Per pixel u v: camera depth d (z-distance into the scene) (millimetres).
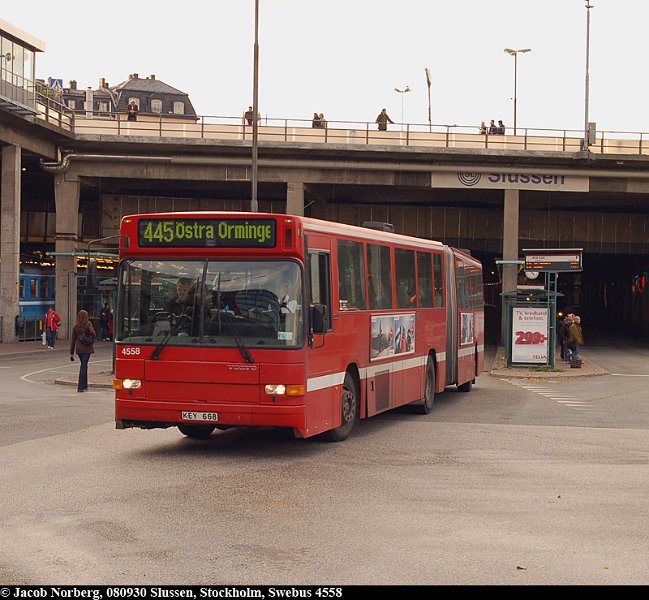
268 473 12000
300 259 13367
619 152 54969
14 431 15961
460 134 54125
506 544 8344
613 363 40938
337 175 55062
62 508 9734
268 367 13211
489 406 21500
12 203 50438
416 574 7324
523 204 61438
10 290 50781
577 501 10352
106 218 62156
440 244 21031
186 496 10414
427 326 19641
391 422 18094
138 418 13680
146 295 13781
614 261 93500
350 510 9750
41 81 54125
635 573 7422
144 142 53469
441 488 11062
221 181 55656
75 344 24484
